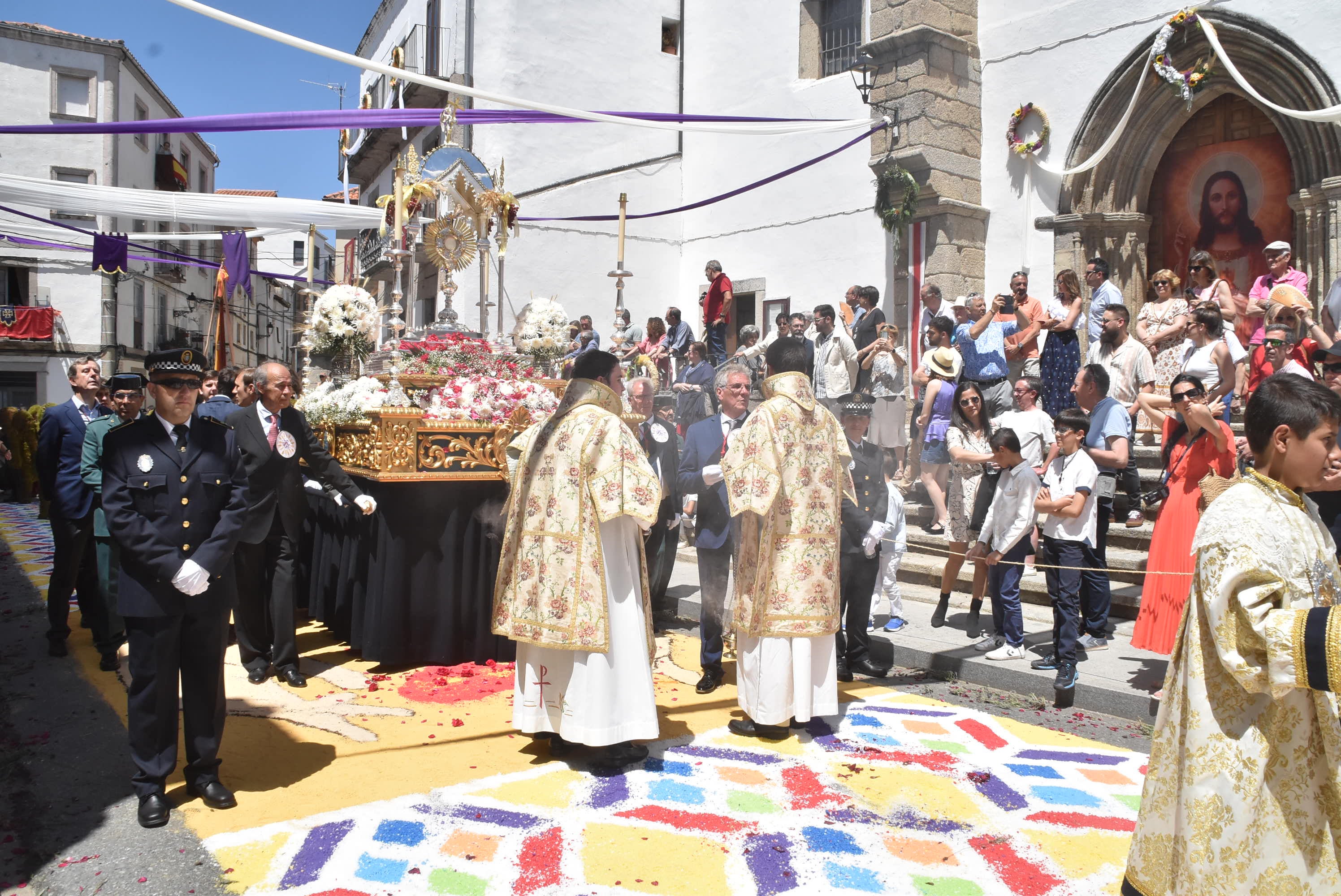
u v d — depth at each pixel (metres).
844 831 3.54
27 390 26.55
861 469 5.57
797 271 13.66
